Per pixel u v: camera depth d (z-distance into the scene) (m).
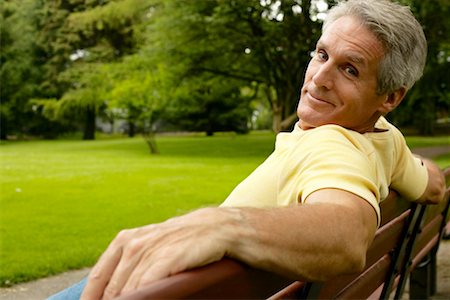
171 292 0.72
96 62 32.62
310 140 1.23
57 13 34.00
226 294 0.85
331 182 1.07
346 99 1.38
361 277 1.62
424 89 19.78
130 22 31.88
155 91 21.33
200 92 25.78
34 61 36.09
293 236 0.91
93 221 6.64
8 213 7.16
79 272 4.54
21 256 4.90
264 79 22.66
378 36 1.35
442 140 27.84
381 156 1.49
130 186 10.09
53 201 8.20
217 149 23.12
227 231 0.87
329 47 1.38
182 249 0.83
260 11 19.38
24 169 13.68
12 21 34.75
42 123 38.47
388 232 1.71
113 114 22.39
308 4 18.91
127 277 0.85
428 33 17.05
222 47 21.03
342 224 0.97
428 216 2.16
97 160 17.20
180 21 19.91
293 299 1.15
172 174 12.43
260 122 49.97
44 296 3.95
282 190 1.23
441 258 4.08
